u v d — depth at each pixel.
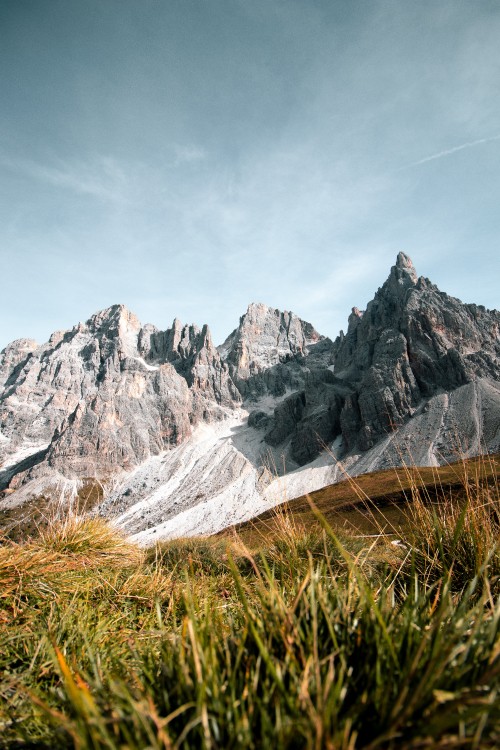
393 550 5.37
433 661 1.23
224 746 1.15
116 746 1.12
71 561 4.77
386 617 1.85
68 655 2.78
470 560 3.87
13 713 1.95
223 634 2.36
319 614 1.84
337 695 1.18
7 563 3.85
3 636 3.01
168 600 4.56
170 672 1.63
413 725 1.07
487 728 1.10
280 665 1.50
